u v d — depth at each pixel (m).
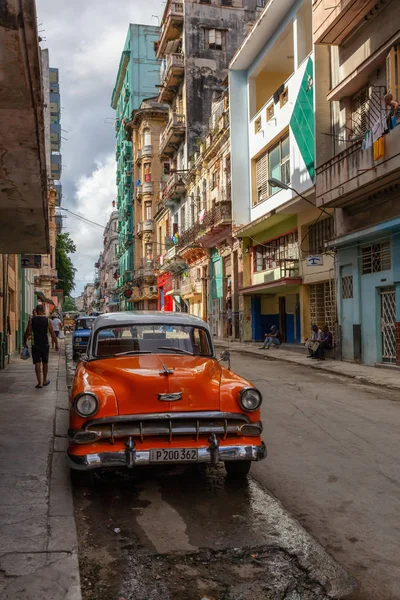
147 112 53.47
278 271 23.72
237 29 36.97
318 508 4.85
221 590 3.49
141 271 54.81
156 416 4.90
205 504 4.98
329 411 9.30
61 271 63.03
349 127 16.69
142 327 6.53
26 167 7.40
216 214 28.17
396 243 14.86
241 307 27.62
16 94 5.36
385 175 13.52
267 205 24.44
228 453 5.02
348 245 17.36
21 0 4.10
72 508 4.66
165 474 5.89
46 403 9.61
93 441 4.88
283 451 6.74
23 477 5.43
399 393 11.48
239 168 27.14
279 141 23.38
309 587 3.52
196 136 36.25
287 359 18.52
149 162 54.19
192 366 5.64
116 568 3.77
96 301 130.62
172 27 37.75
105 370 5.53
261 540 4.20
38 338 11.52
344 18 14.93
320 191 17.09
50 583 3.39
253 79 26.77
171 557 3.93
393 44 13.61
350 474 5.82
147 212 54.25
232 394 5.20
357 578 3.62
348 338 17.62
